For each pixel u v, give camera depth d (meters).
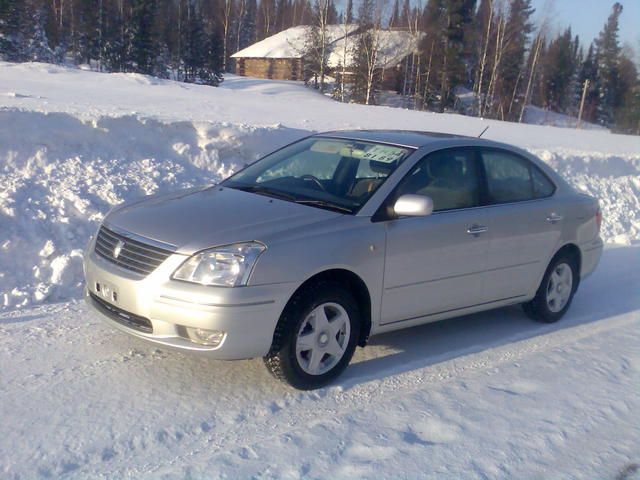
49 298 6.08
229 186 5.53
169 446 3.88
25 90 14.52
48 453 3.73
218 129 9.65
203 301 4.13
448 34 49.12
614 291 7.67
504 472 3.85
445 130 17.12
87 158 8.28
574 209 6.39
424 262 5.11
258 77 60.16
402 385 4.86
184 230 4.46
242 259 4.22
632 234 11.70
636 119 57.59
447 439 4.15
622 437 4.35
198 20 53.06
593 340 6.04
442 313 5.43
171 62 51.59
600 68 68.12
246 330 4.20
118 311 4.55
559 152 14.00
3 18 41.09
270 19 77.75
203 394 4.50
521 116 51.12
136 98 15.55
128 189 7.91
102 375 4.65
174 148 9.23
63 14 49.66
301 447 3.94
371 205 4.91
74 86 17.22
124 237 4.58
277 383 4.72
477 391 4.85
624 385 5.12
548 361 5.49
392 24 52.03
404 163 5.22
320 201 5.02
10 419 4.03
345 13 47.22
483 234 5.50
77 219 7.05
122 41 46.28
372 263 4.76
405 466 3.82
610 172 14.14
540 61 62.50
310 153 5.76
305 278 4.39
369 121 16.91
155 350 5.09
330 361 4.73
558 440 4.25
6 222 6.64
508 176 5.97
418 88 49.03
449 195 5.41
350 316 4.74
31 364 4.75
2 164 7.65
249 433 4.07
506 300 5.92
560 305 6.46
